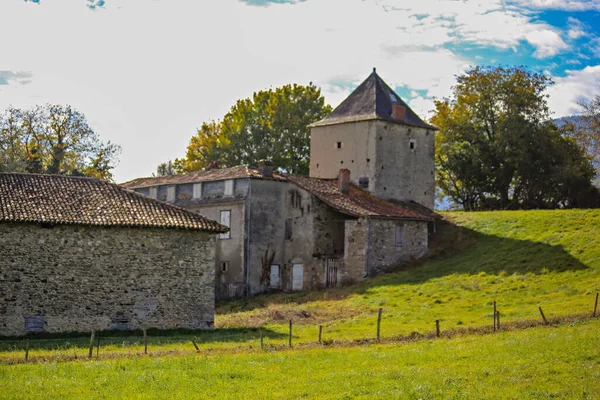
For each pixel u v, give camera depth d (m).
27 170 67.44
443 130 74.75
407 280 45.91
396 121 58.12
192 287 34.81
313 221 51.12
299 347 27.47
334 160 59.34
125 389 20.09
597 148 71.69
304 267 51.38
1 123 71.44
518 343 24.86
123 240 33.66
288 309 40.56
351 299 42.91
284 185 53.16
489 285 41.59
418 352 24.81
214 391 19.94
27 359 24.36
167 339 30.70
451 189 77.88
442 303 39.06
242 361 24.00
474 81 73.75
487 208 73.00
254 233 51.12
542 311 31.61
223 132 83.75
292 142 79.69
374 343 28.23
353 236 49.72
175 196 56.19
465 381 20.03
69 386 20.44
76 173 68.81
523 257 45.66
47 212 32.75
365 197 54.19
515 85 72.06
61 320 32.16
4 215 31.58
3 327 31.25
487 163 72.25
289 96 81.56
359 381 20.61
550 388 18.81
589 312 30.58
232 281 51.06
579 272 40.44
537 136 69.81
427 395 18.70
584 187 68.81
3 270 31.50
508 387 19.16
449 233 55.59
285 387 20.33
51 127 73.12
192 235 35.12
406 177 58.84
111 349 27.30
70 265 32.56
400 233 51.22
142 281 33.81
